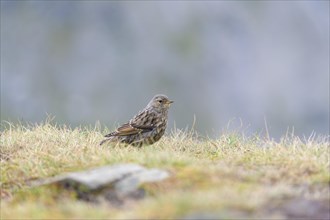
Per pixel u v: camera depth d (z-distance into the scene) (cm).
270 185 1121
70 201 1108
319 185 1128
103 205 1066
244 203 1000
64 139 1473
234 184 1097
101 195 1109
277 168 1219
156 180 1111
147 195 1084
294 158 1248
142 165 1194
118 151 1305
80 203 1084
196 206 988
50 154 1320
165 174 1131
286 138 1384
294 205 1040
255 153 1340
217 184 1095
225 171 1156
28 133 1512
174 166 1174
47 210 1078
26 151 1372
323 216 1013
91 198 1111
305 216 1012
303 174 1181
